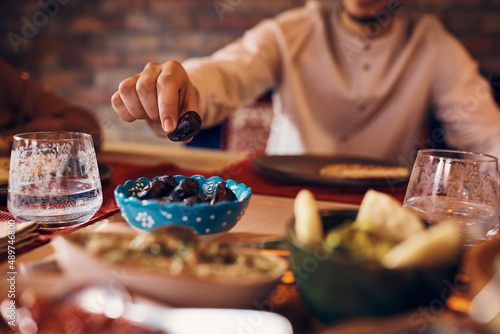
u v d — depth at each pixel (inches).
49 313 10.2
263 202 24.4
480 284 10.4
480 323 10.3
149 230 16.4
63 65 99.8
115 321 10.1
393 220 12.4
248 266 12.2
